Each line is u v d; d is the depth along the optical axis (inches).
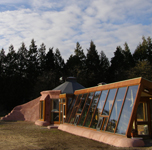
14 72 2044.8
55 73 1980.8
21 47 2193.7
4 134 543.8
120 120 398.3
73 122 625.6
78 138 467.8
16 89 1939.0
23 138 473.4
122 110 402.9
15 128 693.9
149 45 2193.7
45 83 1889.8
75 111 644.1
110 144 374.9
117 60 2135.8
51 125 757.3
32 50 2223.2
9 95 1894.7
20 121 997.2
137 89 379.9
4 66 2047.2
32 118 1008.2
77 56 2295.8
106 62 2273.6
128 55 2185.0
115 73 2086.6
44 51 2304.4
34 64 2159.2
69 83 855.7
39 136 506.3
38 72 2137.1
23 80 2033.7
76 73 2047.2
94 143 398.0
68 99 719.1
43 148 353.1
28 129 663.8
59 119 749.3
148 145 354.9
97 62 2146.9
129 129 361.7
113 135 394.9
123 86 431.8
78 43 2346.2
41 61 2244.1
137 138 352.2
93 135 452.8
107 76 2113.7
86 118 554.6
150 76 1691.7
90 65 2137.1
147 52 2190.0
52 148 353.4
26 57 2186.3
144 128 434.3
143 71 1724.9
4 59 2063.2
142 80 378.3
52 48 2314.2
